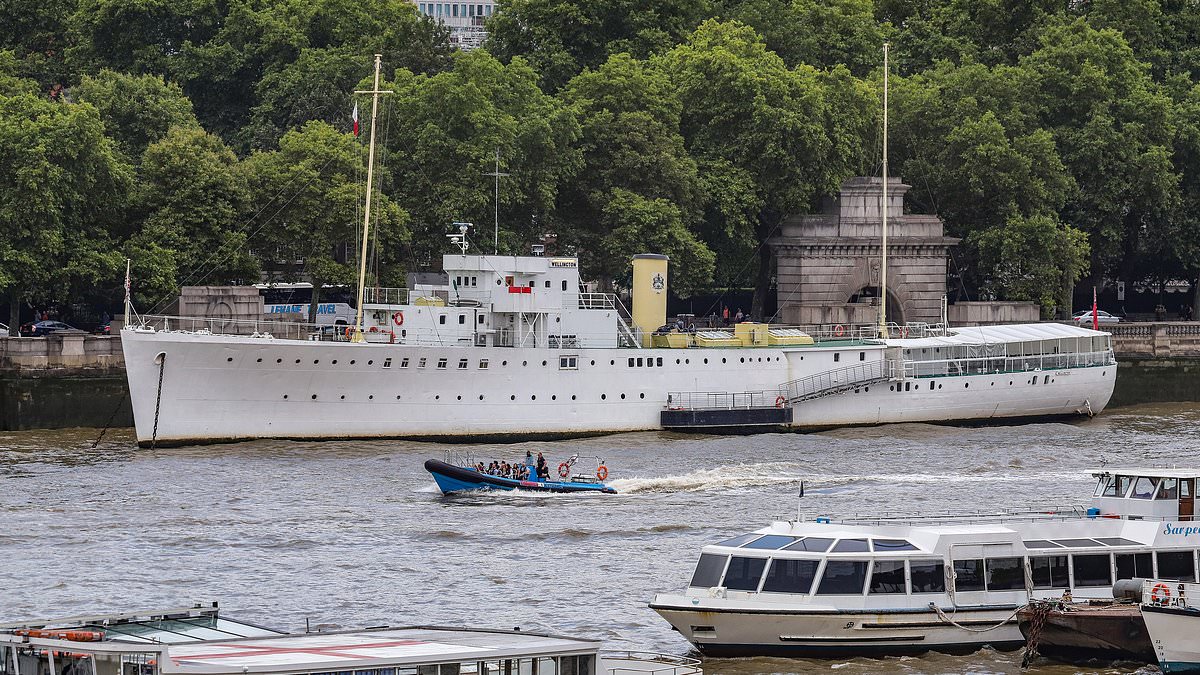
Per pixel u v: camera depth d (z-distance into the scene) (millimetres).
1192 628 174750
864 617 183250
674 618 184250
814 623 182500
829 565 184250
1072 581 190250
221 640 149625
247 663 137875
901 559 185375
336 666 138625
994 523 196125
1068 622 178250
